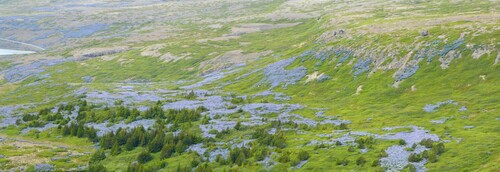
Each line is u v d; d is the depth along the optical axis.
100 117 115.00
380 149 64.56
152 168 72.19
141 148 87.00
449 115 82.75
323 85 126.50
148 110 114.31
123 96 142.62
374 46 135.62
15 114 128.25
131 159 80.31
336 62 139.38
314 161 64.38
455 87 98.19
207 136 90.00
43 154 84.50
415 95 100.88
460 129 71.38
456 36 119.06
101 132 101.31
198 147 83.00
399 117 87.38
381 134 74.75
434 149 59.28
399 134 73.06
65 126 105.06
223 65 198.50
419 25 148.38
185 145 84.06
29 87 191.50
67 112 123.31
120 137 92.88
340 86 122.19
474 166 51.06
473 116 78.69
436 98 94.88
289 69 150.12
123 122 109.38
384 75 117.31
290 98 122.62
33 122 113.75
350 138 74.75
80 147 93.56
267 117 103.69
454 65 107.50
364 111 97.25
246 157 72.19
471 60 106.06
